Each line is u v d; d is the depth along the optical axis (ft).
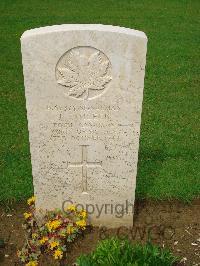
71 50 3.61
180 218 4.86
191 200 5.06
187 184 5.19
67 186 4.47
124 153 4.23
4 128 6.36
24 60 3.64
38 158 4.25
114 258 3.57
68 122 4.02
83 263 3.64
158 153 5.77
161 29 10.53
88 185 4.47
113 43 3.57
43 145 4.16
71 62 3.67
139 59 3.64
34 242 4.27
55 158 4.25
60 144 4.17
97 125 4.05
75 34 3.52
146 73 8.16
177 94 7.42
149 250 3.73
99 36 3.54
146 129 6.32
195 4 12.44
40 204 4.61
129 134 4.09
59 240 4.20
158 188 5.15
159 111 6.84
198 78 8.04
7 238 4.59
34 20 10.92
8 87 7.64
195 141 6.05
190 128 6.38
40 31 3.53
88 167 4.34
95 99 3.88
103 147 4.19
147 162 5.59
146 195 5.08
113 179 4.42
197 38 9.98
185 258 4.34
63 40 3.55
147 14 11.57
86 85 3.79
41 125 4.03
